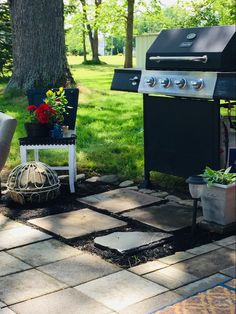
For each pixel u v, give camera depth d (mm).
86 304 2643
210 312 2527
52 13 10430
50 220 3969
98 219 3986
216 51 3895
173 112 4422
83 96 10898
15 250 3396
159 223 3859
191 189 3584
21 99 10203
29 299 2705
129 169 5438
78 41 39719
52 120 4719
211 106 4082
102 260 3223
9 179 4508
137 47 21453
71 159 4668
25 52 10492
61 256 3289
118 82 4730
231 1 21031
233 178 3713
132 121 8484
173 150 4500
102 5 25031
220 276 2955
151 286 2840
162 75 4324
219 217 3689
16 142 6887
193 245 3461
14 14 10578
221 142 4336
